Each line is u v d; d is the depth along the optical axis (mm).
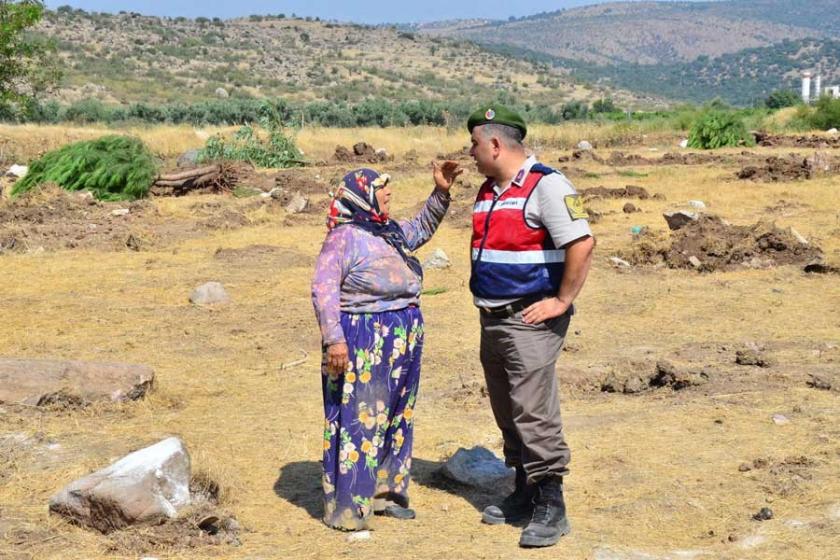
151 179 20547
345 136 34938
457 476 5816
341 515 5176
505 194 4918
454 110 65625
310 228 16469
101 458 6137
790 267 12391
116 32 175750
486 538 5051
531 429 4949
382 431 5238
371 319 5188
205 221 16906
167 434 6656
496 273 4914
